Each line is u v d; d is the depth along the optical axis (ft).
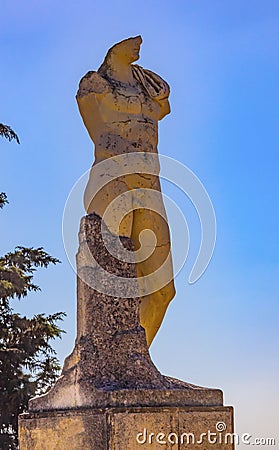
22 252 76.33
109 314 31.53
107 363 30.96
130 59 35.86
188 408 30.27
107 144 34.30
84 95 34.94
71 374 31.35
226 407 30.91
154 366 31.53
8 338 73.61
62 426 30.48
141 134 34.94
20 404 70.18
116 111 34.81
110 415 29.14
